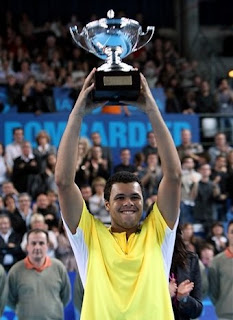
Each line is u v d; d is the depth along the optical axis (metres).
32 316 12.87
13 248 17.30
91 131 26.38
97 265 6.30
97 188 20.28
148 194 21.75
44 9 36.81
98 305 6.16
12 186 20.75
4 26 32.94
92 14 37.25
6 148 23.64
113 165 25.31
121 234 6.50
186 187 21.75
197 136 27.44
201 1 37.81
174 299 8.98
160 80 31.05
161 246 6.50
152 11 37.75
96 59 31.91
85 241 6.45
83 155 22.30
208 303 15.65
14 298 13.16
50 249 17.20
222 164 23.22
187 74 32.38
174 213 6.46
